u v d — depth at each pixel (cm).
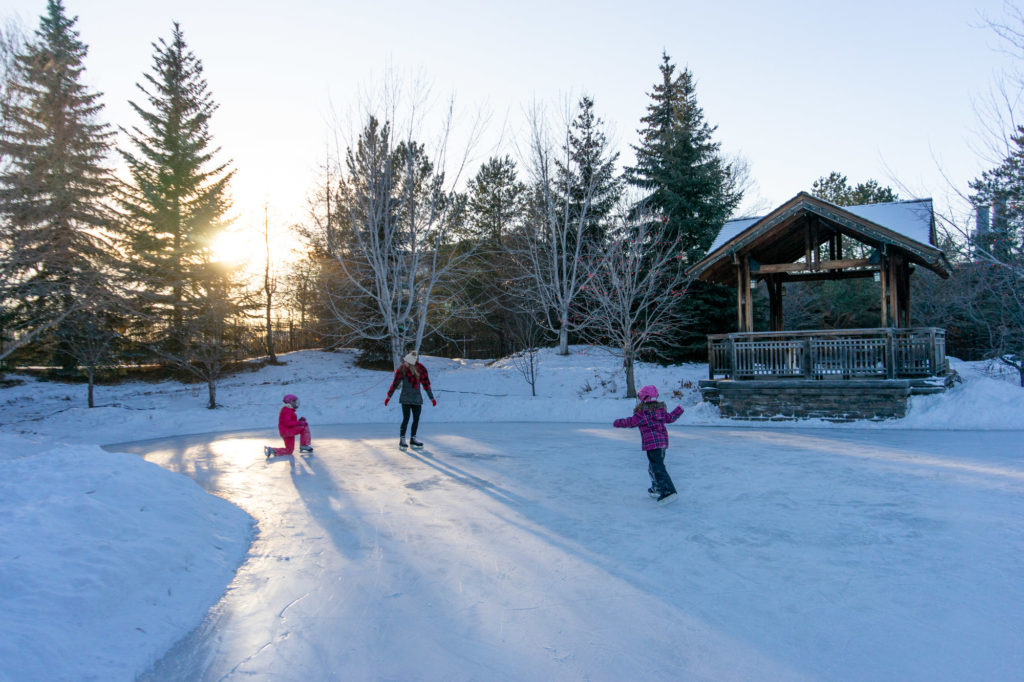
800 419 1449
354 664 348
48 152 1591
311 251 2988
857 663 341
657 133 3306
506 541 586
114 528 493
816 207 1488
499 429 1527
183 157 2728
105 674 321
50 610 352
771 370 1531
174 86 2862
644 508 702
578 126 3225
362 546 577
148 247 2584
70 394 2355
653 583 472
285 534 621
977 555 515
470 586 471
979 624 388
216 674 336
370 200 2145
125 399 2264
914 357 1430
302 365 2914
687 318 2503
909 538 565
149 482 649
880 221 1561
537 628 395
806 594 444
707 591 454
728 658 350
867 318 3212
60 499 524
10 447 1194
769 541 569
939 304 2572
